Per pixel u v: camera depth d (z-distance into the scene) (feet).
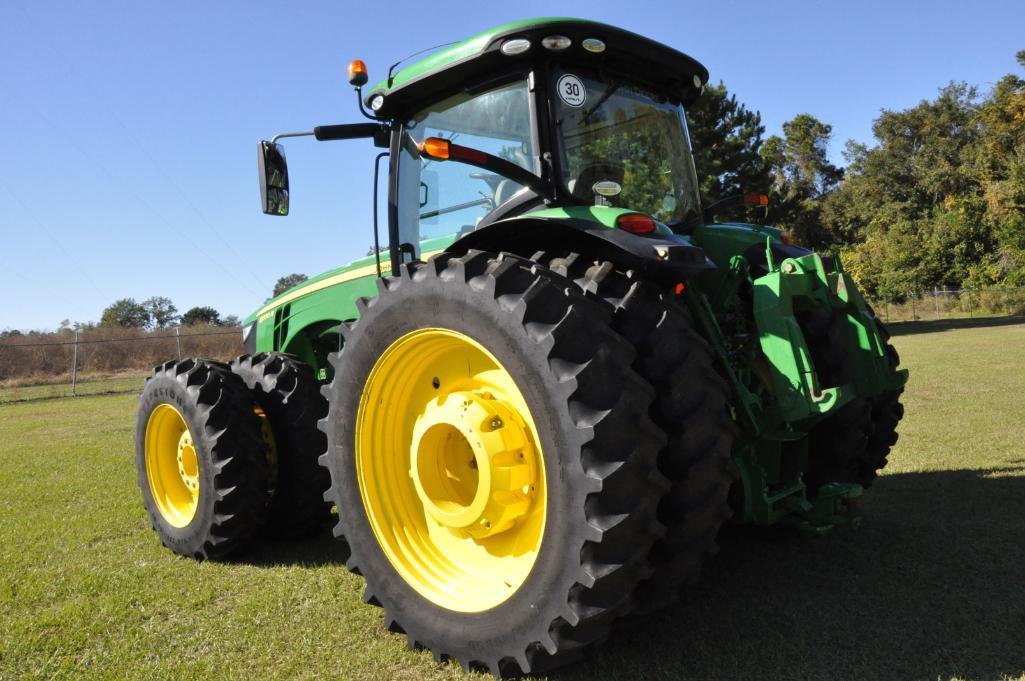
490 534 7.73
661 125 11.05
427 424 8.25
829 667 7.33
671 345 7.44
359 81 11.24
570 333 6.89
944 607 8.68
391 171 11.48
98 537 13.46
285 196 12.01
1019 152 132.46
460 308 7.68
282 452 12.46
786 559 10.68
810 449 10.46
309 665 7.94
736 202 12.31
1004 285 108.99
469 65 9.60
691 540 7.39
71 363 73.05
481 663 7.54
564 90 9.52
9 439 28.30
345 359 8.99
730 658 7.61
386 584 8.52
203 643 8.59
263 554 12.25
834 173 222.89
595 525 6.51
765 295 8.46
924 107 194.80
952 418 21.77
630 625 8.00
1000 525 11.71
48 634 8.95
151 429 13.00
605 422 6.57
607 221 8.04
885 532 11.64
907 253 123.24
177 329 67.41
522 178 9.09
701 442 7.34
